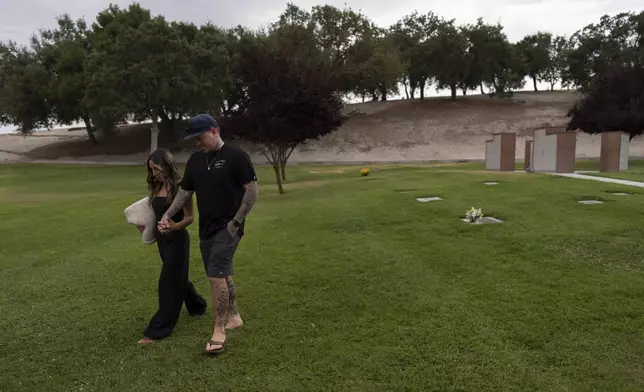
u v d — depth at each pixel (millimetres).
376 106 58844
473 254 5977
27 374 3361
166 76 32312
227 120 15594
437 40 55844
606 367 3104
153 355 3574
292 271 5660
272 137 14797
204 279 5570
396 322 3986
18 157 45156
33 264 6719
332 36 48812
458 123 49281
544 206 9102
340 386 3027
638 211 8109
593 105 30766
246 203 3607
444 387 2969
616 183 12531
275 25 50656
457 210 9047
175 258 3939
